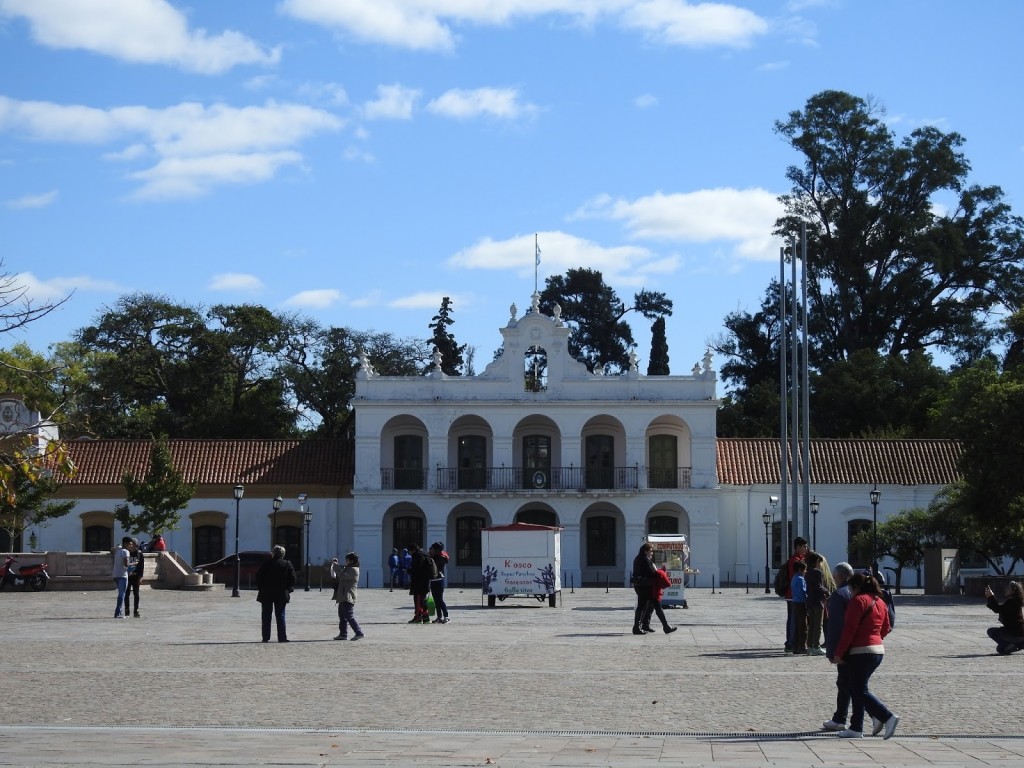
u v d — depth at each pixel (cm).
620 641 2688
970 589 4706
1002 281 7981
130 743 1393
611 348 10344
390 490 6191
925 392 7631
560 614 3656
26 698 1773
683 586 3959
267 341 8300
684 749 1363
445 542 6212
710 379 6234
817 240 8075
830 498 6212
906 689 1855
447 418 6259
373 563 6178
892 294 7919
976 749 1362
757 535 6278
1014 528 4681
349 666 2186
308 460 6344
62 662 2252
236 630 2998
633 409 6250
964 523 5184
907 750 1357
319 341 8531
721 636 2822
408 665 2202
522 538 4050
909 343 8319
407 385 6266
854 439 6469
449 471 6231
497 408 6256
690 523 6194
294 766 1259
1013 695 1791
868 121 8038
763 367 8912
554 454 6450
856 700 1443
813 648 2369
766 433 8094
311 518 6206
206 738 1433
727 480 6278
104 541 6125
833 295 8169
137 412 7944
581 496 6184
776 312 8838
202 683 1945
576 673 2075
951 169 7925
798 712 1642
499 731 1501
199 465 6284
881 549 5384
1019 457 4569
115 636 2814
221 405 7981
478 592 5262
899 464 6269
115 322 8188
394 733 1475
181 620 3341
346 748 1362
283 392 8331
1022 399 4562
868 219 8012
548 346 6288
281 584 2644
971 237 8050
